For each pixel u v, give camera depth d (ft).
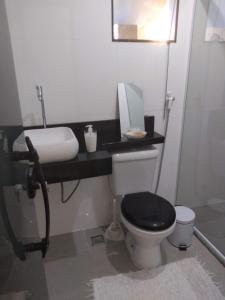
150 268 5.45
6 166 1.88
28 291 2.28
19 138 2.53
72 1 4.85
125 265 5.58
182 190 7.38
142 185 6.06
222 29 5.50
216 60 5.76
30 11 4.69
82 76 5.44
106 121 5.90
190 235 6.08
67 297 4.85
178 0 5.48
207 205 6.57
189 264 5.56
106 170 5.50
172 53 5.91
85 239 6.45
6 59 2.23
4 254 1.67
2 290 1.61
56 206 6.28
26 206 2.64
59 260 5.77
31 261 2.55
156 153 5.82
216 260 5.69
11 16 4.62
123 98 5.82
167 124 6.56
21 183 2.42
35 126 5.41
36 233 3.24
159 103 6.28
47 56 5.07
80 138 5.81
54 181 4.99
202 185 6.68
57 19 4.88
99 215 6.81
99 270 5.47
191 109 6.54
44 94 5.31
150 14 5.42
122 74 5.72
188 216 6.06
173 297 4.79
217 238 6.08
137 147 5.85
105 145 5.49
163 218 4.96
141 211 5.17
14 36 4.75
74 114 5.68
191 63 6.11
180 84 6.28
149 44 5.67
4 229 1.70
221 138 5.99
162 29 5.63
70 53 5.19
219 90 5.83
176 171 7.23
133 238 5.73
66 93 5.46
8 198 1.89
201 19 5.71
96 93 5.68
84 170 5.21
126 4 5.19
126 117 5.92
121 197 6.22
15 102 2.46
